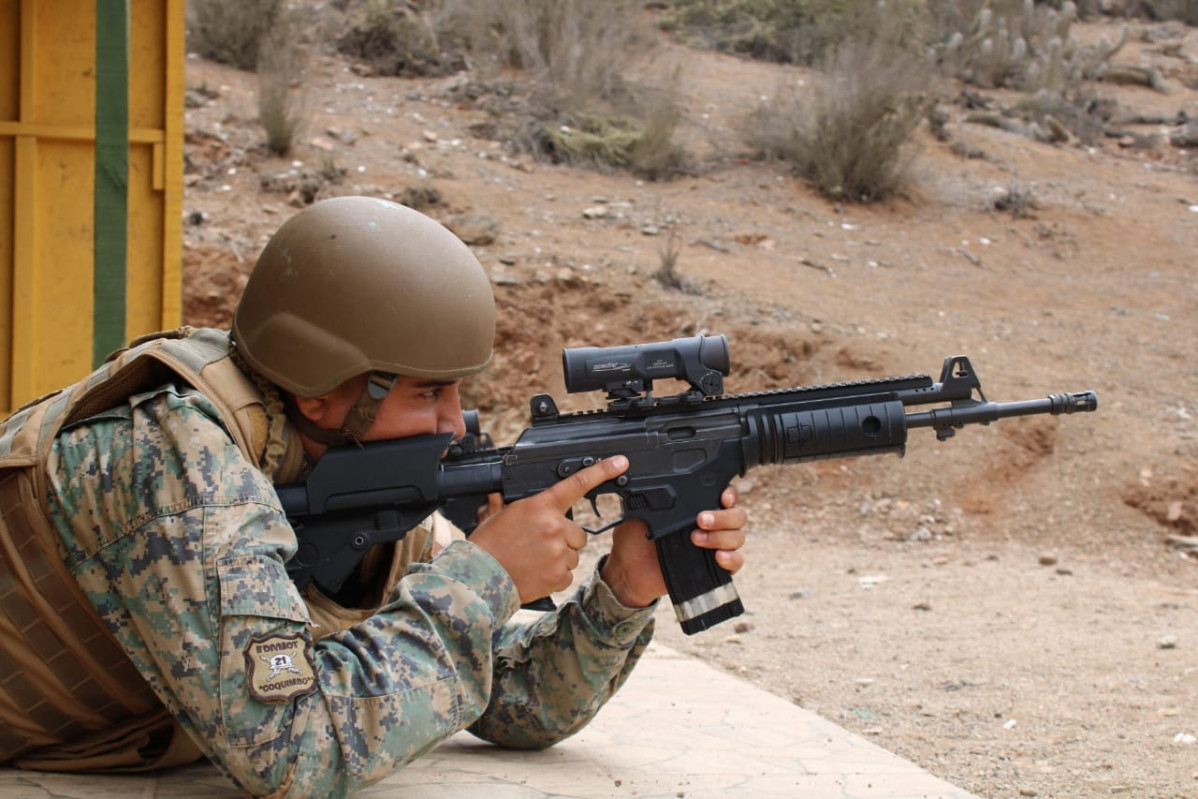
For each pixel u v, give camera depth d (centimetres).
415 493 224
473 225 986
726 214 1114
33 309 548
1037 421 854
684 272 981
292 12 1280
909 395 255
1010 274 1084
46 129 540
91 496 199
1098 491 802
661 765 278
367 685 198
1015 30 1673
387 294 213
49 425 210
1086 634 575
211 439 200
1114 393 884
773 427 246
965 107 1480
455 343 219
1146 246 1165
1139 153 1432
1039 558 731
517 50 1316
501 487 233
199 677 189
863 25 1505
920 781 277
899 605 641
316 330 212
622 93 1302
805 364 894
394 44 1310
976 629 589
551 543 219
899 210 1177
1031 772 374
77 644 209
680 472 243
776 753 298
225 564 192
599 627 252
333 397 219
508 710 268
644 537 245
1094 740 409
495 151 1155
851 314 953
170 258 564
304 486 220
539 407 238
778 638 581
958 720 443
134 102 554
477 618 209
